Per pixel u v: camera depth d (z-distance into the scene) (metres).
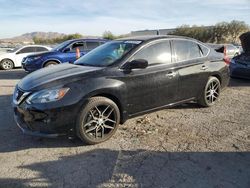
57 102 4.48
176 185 3.67
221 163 4.21
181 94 6.10
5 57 17.11
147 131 5.41
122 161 4.28
